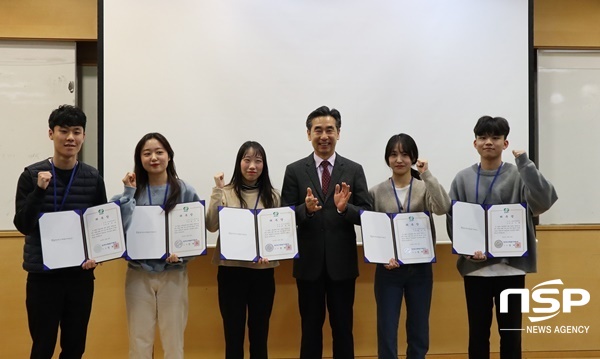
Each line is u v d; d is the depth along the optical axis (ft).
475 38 10.28
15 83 10.57
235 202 8.25
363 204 8.36
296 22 10.11
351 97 10.15
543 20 11.10
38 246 7.15
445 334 10.40
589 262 10.75
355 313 10.36
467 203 8.17
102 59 9.85
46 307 7.11
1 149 10.49
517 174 8.28
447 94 10.25
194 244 7.82
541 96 11.14
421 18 10.21
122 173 9.85
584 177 11.10
